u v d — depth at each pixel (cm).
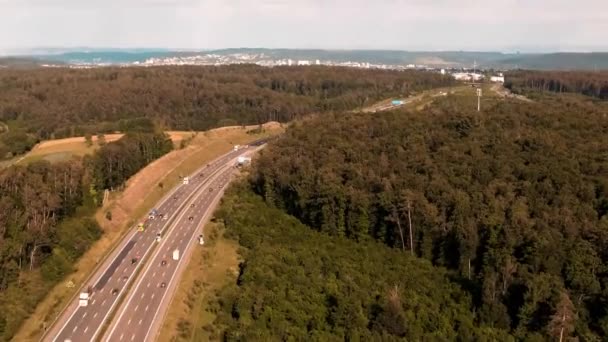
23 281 11925
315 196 15075
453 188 14050
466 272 12506
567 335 9975
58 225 14275
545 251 11281
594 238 11494
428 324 10562
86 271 12900
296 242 14012
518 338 10388
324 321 10488
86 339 9869
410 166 15575
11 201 13925
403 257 13362
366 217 14250
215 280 12238
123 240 14612
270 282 11469
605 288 10594
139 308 10881
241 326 10175
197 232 15050
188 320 10581
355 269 12400
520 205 12838
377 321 10244
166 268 12731
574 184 13450
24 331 10481
